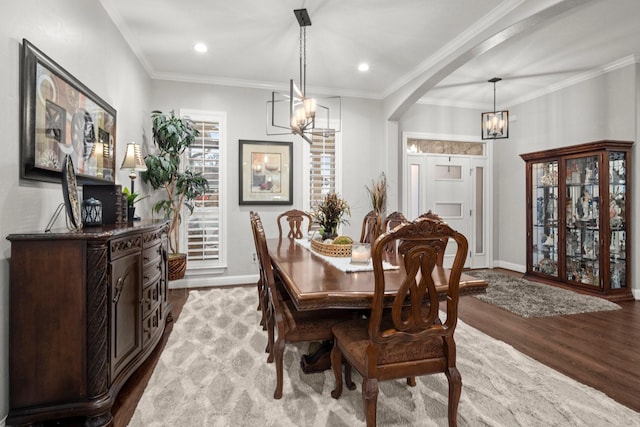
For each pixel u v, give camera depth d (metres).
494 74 4.46
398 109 4.80
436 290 1.53
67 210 1.78
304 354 2.42
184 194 4.02
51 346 1.60
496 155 5.94
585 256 4.29
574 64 4.15
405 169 5.43
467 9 2.93
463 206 5.78
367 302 1.59
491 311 3.52
